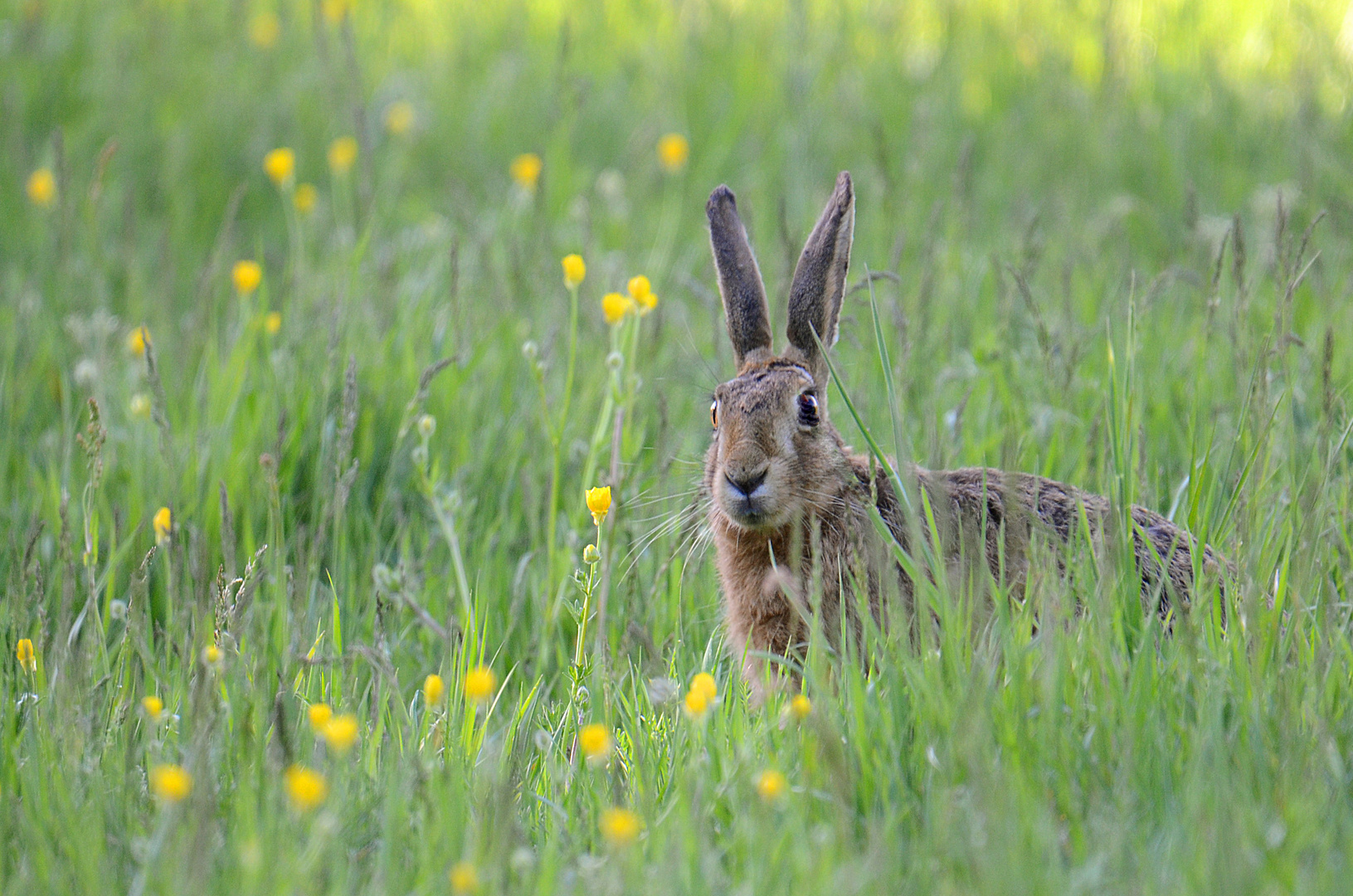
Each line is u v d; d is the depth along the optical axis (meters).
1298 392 10.34
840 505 8.91
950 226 15.34
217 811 6.37
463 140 19.53
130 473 10.66
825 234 9.61
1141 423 8.87
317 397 11.06
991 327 12.82
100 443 8.97
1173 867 5.55
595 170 18.91
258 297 13.31
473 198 17.77
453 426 11.35
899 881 5.71
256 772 6.47
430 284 13.43
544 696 8.65
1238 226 9.47
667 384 12.47
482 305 13.66
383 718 7.51
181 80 20.09
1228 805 5.73
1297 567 7.54
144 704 7.09
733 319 9.87
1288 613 7.78
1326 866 5.53
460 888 5.39
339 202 17.31
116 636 9.17
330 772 6.61
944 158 18.33
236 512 10.34
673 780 6.88
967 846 5.65
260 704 6.96
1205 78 19.59
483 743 7.41
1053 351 11.06
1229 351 11.30
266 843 5.84
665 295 14.05
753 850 5.83
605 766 7.02
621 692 7.97
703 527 9.74
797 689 8.67
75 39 20.53
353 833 6.42
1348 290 12.37
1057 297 13.47
